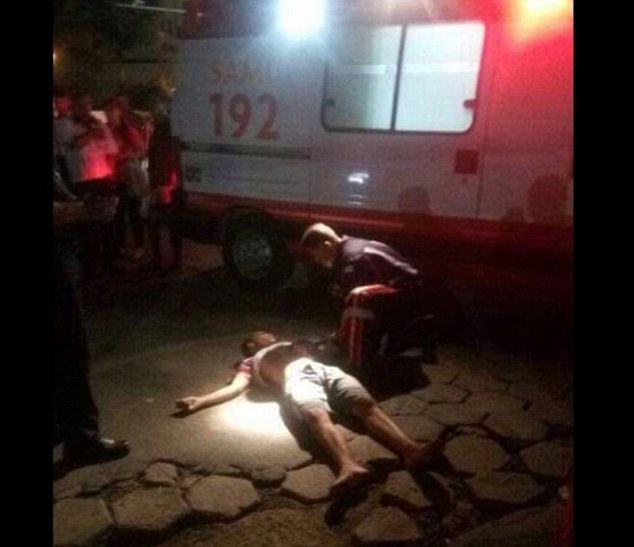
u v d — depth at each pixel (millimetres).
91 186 4023
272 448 4086
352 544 3281
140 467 3877
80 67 19797
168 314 6734
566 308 5422
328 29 6328
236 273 7469
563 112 5199
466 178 5672
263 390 4852
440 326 6031
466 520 3432
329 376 4219
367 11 6090
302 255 5453
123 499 3555
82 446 3893
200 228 7719
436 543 3258
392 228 6129
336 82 6348
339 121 6363
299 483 3689
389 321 5008
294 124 6652
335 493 3508
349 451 3955
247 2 6891
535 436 4176
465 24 5574
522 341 5750
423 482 3678
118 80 20375
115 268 8438
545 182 5324
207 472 3842
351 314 4887
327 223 6551
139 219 8844
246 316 6637
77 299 3750
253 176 7043
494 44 5434
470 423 4348
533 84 5301
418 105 5898
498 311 5984
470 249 5754
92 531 3281
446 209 5812
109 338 6070
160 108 8336
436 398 4695
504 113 5441
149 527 3330
